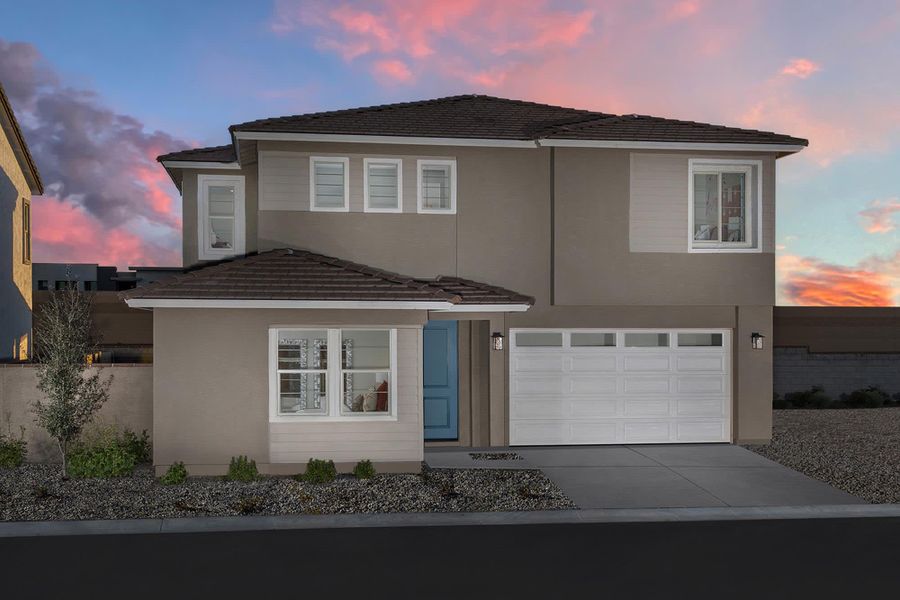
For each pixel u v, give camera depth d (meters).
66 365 13.90
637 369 16.98
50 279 43.12
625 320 16.81
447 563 9.10
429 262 16.56
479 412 16.92
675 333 17.06
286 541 10.02
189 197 17.69
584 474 13.91
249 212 17.83
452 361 16.95
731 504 11.93
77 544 9.91
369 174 16.56
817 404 24.72
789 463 15.00
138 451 14.75
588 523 10.95
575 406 16.83
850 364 25.80
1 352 21.80
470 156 16.66
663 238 16.81
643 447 16.61
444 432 16.94
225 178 17.81
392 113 17.95
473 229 16.66
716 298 16.92
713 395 17.12
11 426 14.84
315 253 16.25
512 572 8.77
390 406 14.12
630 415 16.97
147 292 13.49
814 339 25.70
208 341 13.90
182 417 13.82
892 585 8.36
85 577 8.66
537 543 9.95
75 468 13.60
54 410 13.72
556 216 16.58
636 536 10.26
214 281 14.05
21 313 24.06
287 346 14.34
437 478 13.54
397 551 9.58
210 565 9.05
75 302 15.21
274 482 13.29
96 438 14.59
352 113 17.78
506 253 16.70
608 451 16.12
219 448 13.88
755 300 17.00
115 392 15.02
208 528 10.60
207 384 13.88
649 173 16.78
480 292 15.89
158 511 11.38
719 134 16.94
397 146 16.45
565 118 18.23
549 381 16.77
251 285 14.01
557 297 16.56
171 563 9.13
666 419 17.03
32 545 9.87
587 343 16.89
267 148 16.12
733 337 17.12
